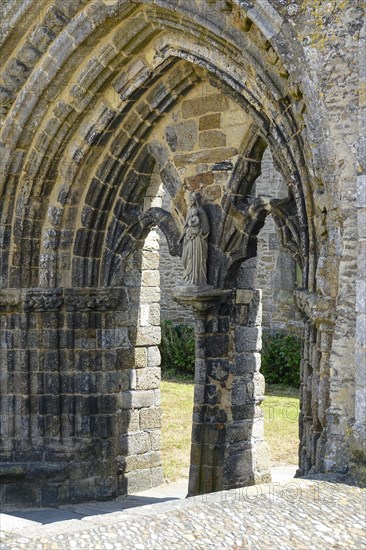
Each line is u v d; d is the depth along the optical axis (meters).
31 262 13.69
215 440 12.52
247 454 12.67
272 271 21.23
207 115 12.31
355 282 9.27
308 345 10.70
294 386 20.45
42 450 13.73
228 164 12.12
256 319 12.95
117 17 11.80
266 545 7.36
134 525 7.81
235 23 10.23
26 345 13.73
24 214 13.52
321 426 9.96
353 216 9.28
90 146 12.99
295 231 11.15
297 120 9.84
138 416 14.26
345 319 9.34
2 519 12.66
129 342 14.17
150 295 14.42
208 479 12.51
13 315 13.80
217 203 12.30
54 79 12.63
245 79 10.70
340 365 9.36
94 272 13.68
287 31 9.61
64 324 13.76
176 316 23.41
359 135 9.18
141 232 13.63
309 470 10.07
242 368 12.75
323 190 9.61
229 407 12.58
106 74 12.41
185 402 18.61
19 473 13.46
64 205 13.42
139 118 12.75
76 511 13.15
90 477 13.77
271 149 10.87
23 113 12.97
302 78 9.50
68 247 13.66
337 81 9.34
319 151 9.45
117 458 13.95
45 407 13.76
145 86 12.41
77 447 13.70
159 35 11.82
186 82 12.27
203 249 12.34
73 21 12.16
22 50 12.68
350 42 9.28
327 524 7.81
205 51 11.10
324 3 9.41
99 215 13.50
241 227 12.10
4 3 12.52
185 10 10.81
